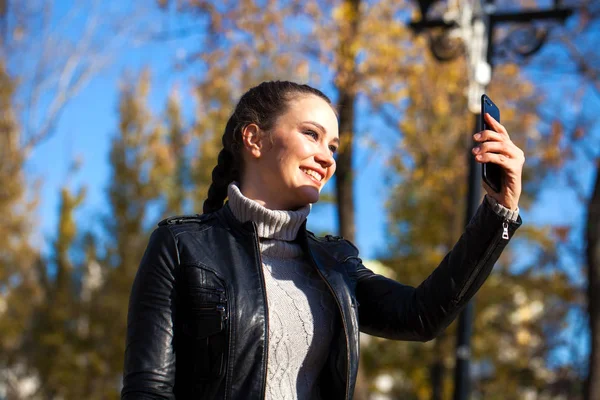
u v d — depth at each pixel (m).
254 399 2.40
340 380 2.58
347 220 11.11
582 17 12.87
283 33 11.39
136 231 28.38
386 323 2.79
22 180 22.14
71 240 28.98
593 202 11.41
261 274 2.54
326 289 2.68
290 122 2.76
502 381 23.48
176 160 27.50
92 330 28.03
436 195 19.83
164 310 2.49
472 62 8.34
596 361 10.98
